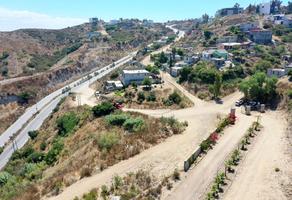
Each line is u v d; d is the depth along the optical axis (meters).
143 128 67.12
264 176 45.47
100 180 48.03
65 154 69.06
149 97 105.00
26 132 108.31
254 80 92.06
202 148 54.53
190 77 117.38
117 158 55.00
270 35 173.38
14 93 143.75
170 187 43.25
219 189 42.31
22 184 56.44
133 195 41.94
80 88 146.50
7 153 95.12
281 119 75.88
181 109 93.00
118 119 73.81
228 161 48.84
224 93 104.38
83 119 89.69
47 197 47.12
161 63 161.50
